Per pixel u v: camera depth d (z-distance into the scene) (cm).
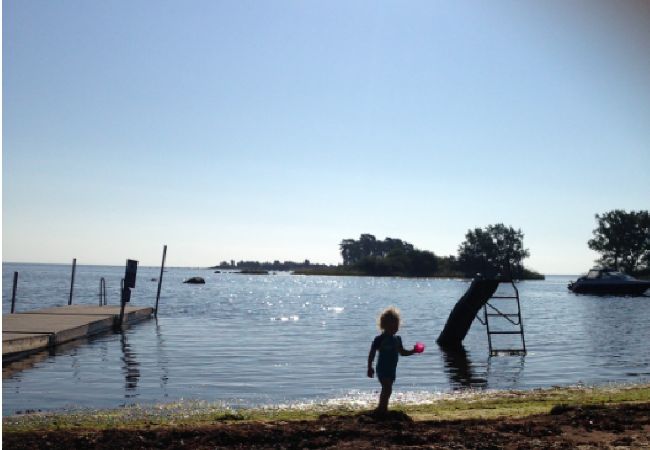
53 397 1455
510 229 19562
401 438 835
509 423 938
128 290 3531
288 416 1120
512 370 2002
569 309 5844
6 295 6888
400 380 1789
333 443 815
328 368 2000
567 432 872
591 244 16338
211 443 823
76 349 2445
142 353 2350
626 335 3262
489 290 2597
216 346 2622
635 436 833
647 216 15938
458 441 820
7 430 943
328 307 6081
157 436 857
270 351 2455
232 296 8338
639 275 15825
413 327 3797
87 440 833
